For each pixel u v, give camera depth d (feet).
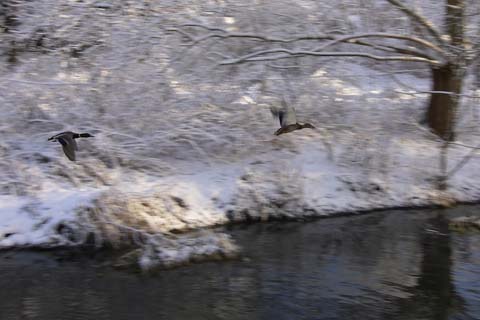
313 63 69.10
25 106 66.08
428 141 71.00
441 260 48.11
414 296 41.63
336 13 69.31
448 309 39.81
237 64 65.16
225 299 40.75
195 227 54.34
